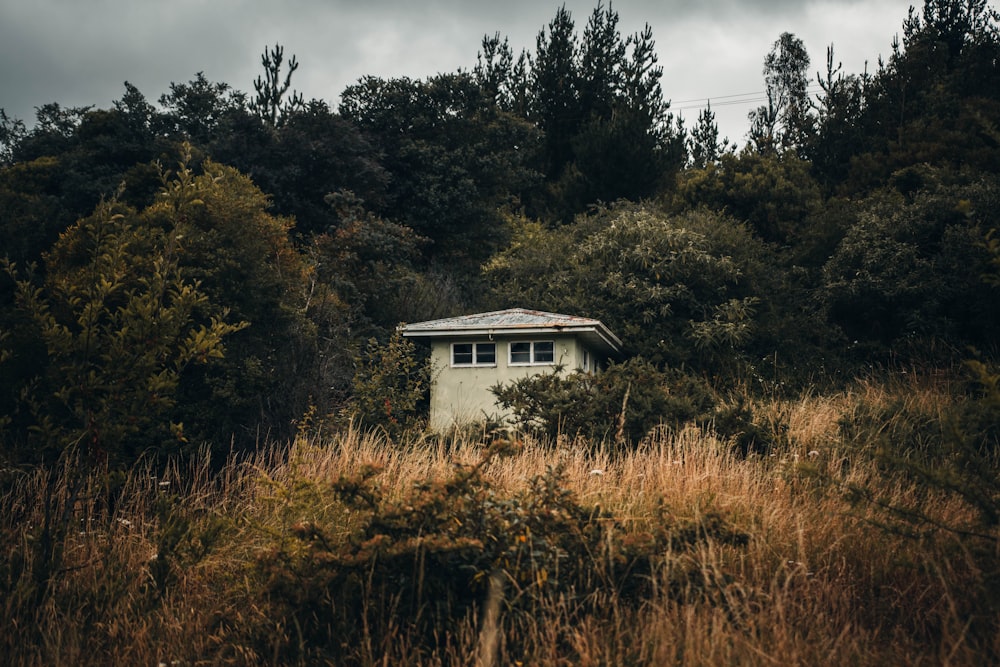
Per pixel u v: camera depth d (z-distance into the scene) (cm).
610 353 2045
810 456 855
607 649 416
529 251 2555
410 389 1608
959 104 2894
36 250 2097
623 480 740
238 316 1389
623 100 3625
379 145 2950
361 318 1966
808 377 1902
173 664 446
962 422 645
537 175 3291
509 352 1769
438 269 2680
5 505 641
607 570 493
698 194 2897
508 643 446
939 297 1933
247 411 1323
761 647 414
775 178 2862
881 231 2122
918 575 504
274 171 2558
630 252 2239
